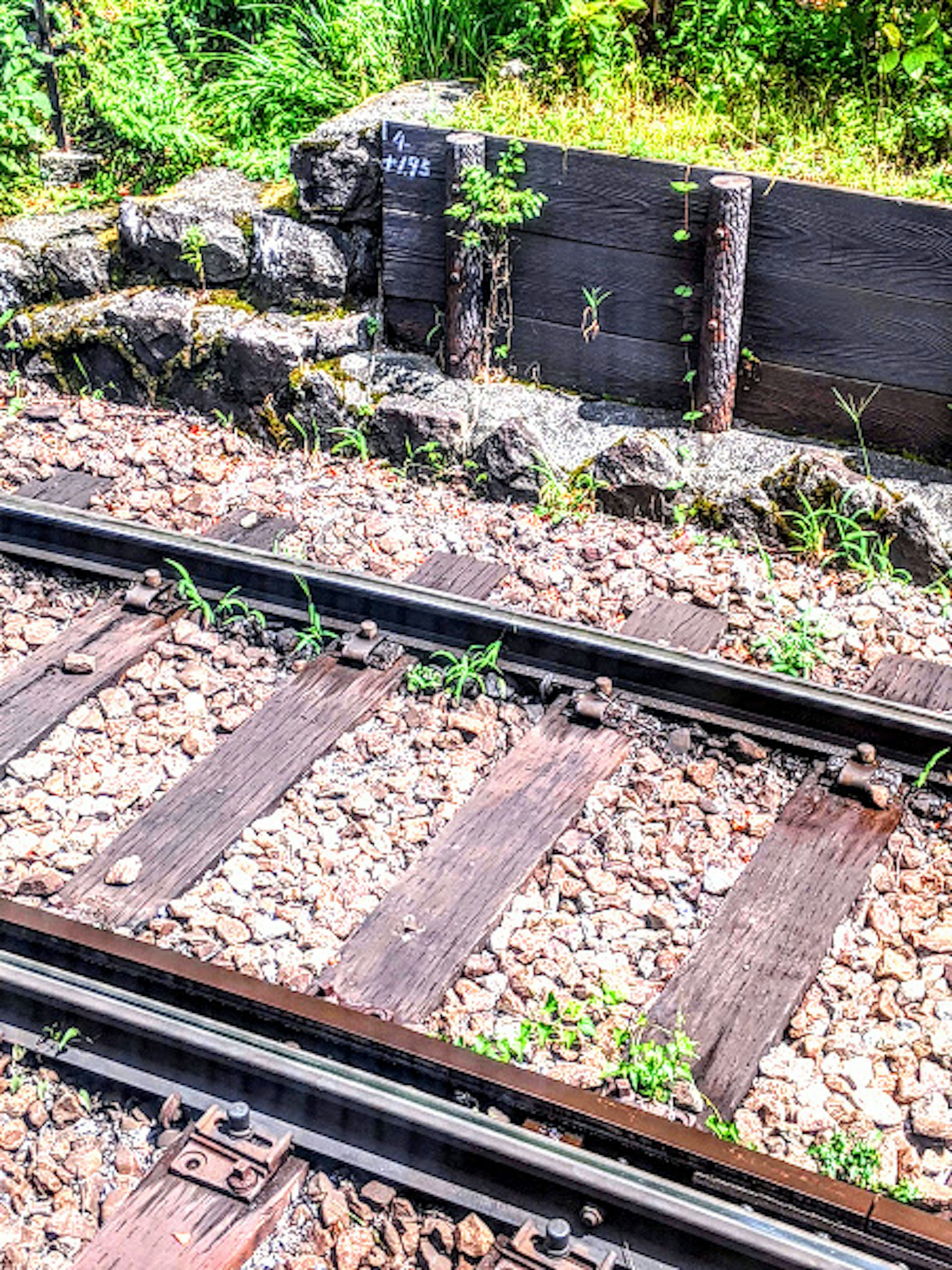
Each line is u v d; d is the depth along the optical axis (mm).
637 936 4789
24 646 6094
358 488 7066
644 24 8117
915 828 5148
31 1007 4402
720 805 5258
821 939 4746
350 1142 4055
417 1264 3873
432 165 7062
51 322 7828
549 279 7066
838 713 5348
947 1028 4496
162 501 6992
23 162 8633
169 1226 3893
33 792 5391
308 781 5391
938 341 6430
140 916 4840
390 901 4863
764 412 6898
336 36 8562
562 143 6934
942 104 7184
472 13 8367
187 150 8344
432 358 7453
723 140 7320
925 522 6371
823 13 7684
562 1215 3877
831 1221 3801
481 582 6352
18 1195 4062
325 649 5961
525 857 5008
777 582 6398
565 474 6891
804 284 6582
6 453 7352
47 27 8516
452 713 5672
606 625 6145
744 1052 4402
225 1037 4176
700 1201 3787
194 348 7504
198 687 5828
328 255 7473
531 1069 4363
